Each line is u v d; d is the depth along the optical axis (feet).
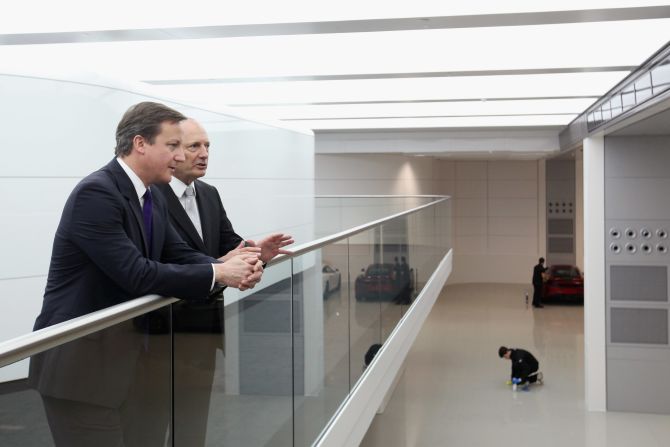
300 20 19.80
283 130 28.91
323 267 13.44
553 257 86.48
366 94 34.60
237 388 8.70
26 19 19.67
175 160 7.96
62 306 7.02
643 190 38.83
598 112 36.11
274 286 10.25
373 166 65.46
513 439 35.55
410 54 25.41
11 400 4.44
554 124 49.14
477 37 22.95
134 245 7.05
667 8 18.90
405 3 18.71
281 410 10.64
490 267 88.43
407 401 42.65
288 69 27.71
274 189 27.73
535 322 65.72
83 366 5.28
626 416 38.68
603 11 19.19
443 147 56.70
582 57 25.79
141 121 7.73
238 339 8.69
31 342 4.58
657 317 38.93
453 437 36.01
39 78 16.30
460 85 32.09
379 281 19.74
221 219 11.03
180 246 8.66
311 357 12.46
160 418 6.63
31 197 16.11
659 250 38.75
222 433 8.26
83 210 6.93
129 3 18.43
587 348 39.78
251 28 20.74
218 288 8.05
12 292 15.79
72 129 16.84
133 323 6.15
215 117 22.18
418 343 58.18
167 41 22.62
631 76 28.43
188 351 7.30
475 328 63.46
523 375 44.16
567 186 85.66
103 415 5.62
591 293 39.50
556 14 19.45
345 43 23.59
